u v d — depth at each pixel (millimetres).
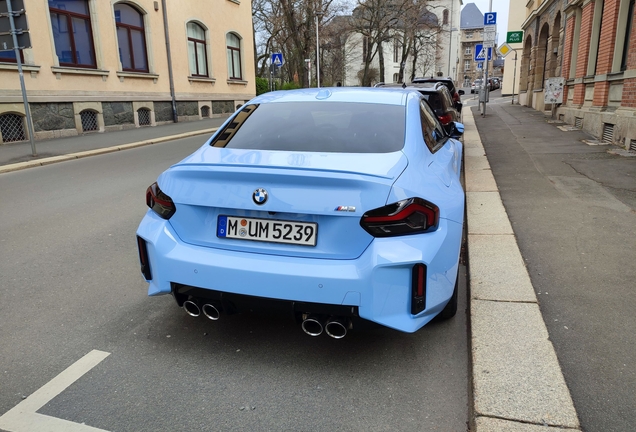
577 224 5355
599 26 13242
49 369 2949
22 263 4766
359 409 2561
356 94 3932
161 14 20094
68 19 15852
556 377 2674
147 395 2693
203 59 23625
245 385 2777
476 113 21391
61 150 12719
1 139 13711
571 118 14812
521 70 28172
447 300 2857
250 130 3514
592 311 3463
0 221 6340
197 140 15953
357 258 2629
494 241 4809
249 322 3518
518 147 10883
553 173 8000
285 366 2959
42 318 3607
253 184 2730
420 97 4250
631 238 4887
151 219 3061
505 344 2998
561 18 17703
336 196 2605
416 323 2695
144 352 3131
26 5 14188
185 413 2543
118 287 4160
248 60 27438
